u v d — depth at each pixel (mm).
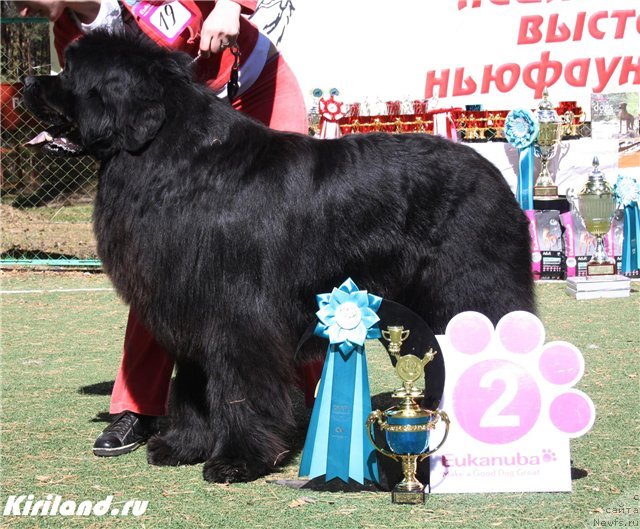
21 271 9320
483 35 8680
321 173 3266
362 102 8836
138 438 3736
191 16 3652
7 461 3510
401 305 3100
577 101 8883
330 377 3129
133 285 3246
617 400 4230
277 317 3219
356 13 8719
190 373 3441
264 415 3273
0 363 5379
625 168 8578
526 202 8242
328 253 3248
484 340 3066
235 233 3143
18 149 12977
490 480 3037
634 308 6840
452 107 8812
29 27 12453
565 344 3043
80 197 13688
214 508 2938
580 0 8492
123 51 3223
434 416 3023
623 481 3125
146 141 3168
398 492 2951
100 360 5461
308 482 3193
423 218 3295
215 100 3324
